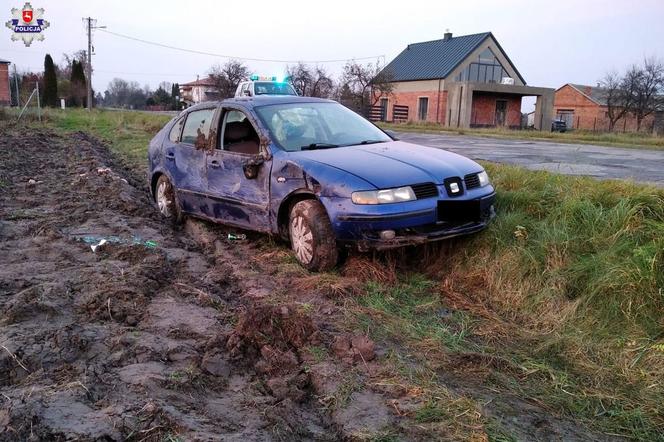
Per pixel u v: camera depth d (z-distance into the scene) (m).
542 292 4.40
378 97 43.81
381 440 2.65
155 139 7.55
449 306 4.46
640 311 3.90
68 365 3.17
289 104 6.08
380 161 5.03
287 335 3.59
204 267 5.26
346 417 2.84
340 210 4.68
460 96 41.06
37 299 4.00
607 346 3.74
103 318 3.85
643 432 2.90
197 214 6.55
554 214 5.36
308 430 2.73
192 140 6.61
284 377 3.19
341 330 3.86
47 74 59.00
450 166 5.07
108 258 5.21
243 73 43.91
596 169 9.82
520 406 3.07
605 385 3.34
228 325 3.83
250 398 2.96
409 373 3.27
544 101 42.81
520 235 4.98
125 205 7.57
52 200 7.96
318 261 4.94
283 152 5.32
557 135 24.41
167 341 3.47
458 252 5.23
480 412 2.90
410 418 2.83
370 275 4.89
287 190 5.16
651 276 3.98
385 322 4.03
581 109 58.38
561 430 2.88
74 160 12.86
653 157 13.22
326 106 6.37
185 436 2.50
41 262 5.06
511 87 41.69
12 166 11.45
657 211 5.04
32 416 2.54
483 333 3.99
